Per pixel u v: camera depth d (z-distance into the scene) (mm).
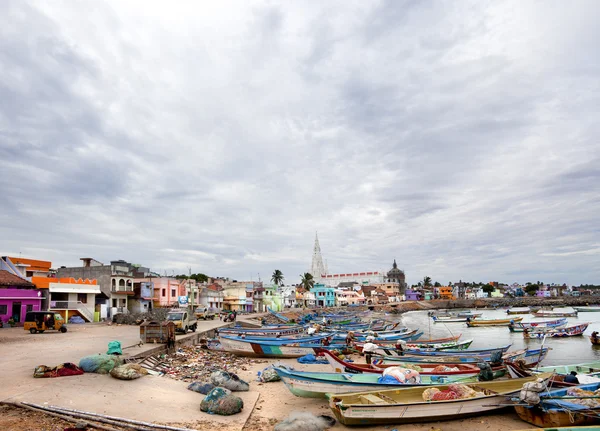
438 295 195125
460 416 16062
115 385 16875
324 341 34625
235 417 15320
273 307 116688
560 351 40219
